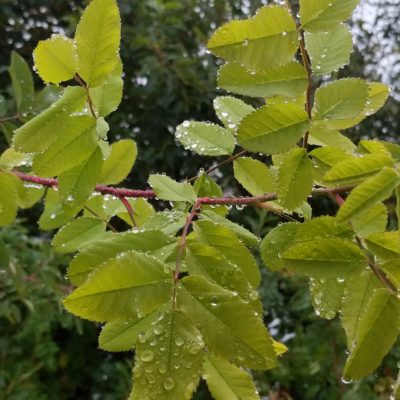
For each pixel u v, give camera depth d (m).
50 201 0.32
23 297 0.65
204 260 0.19
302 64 0.22
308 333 0.78
